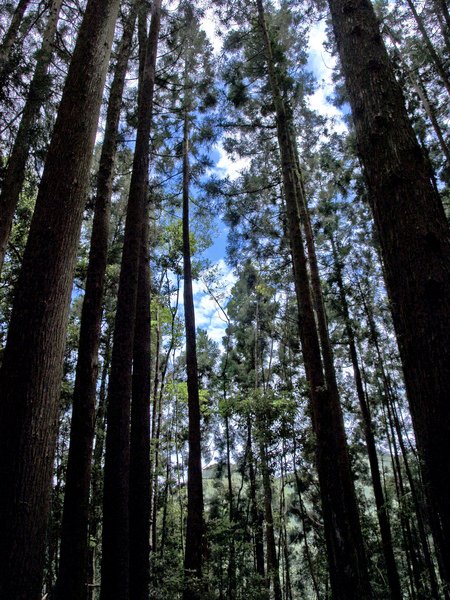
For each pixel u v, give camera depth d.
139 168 6.42
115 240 13.35
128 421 5.20
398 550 16.34
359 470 19.62
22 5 7.62
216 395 16.36
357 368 14.12
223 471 19.03
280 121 8.67
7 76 5.39
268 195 12.95
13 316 3.29
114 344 5.50
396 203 2.35
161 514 19.08
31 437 2.96
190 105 11.37
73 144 3.92
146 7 8.38
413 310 2.09
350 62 3.03
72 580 3.93
